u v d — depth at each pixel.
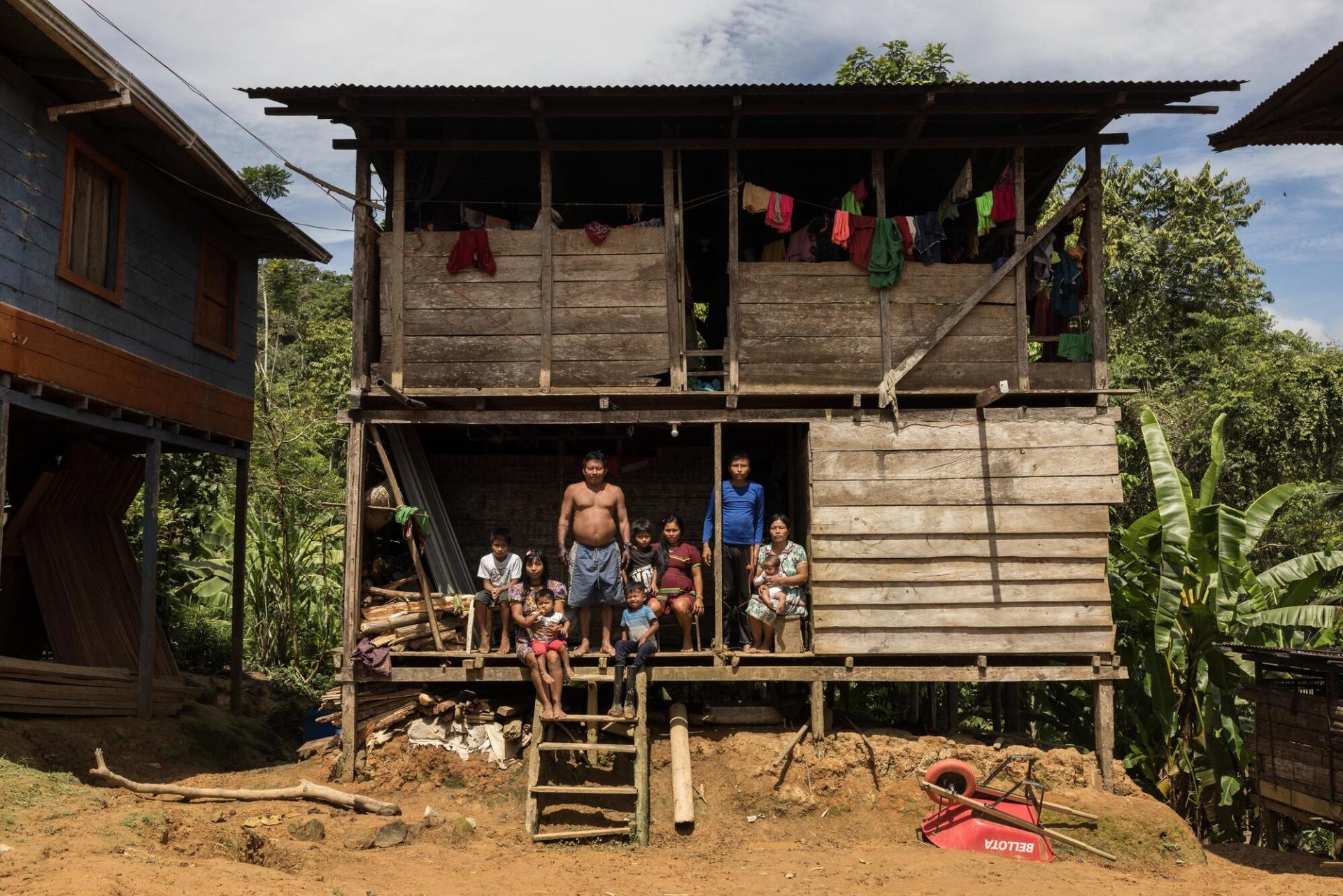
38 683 10.33
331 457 23.58
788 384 10.31
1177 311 29.38
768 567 10.19
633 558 10.22
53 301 10.18
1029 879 8.16
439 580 10.88
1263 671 11.29
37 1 8.65
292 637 16.95
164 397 12.37
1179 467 23.64
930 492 10.16
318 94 9.55
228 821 8.09
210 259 13.97
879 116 10.28
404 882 7.26
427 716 10.11
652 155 11.53
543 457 12.49
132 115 10.88
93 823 7.14
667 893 7.46
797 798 9.60
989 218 10.35
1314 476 23.31
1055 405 10.62
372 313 10.52
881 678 9.98
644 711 9.80
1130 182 29.52
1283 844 12.21
